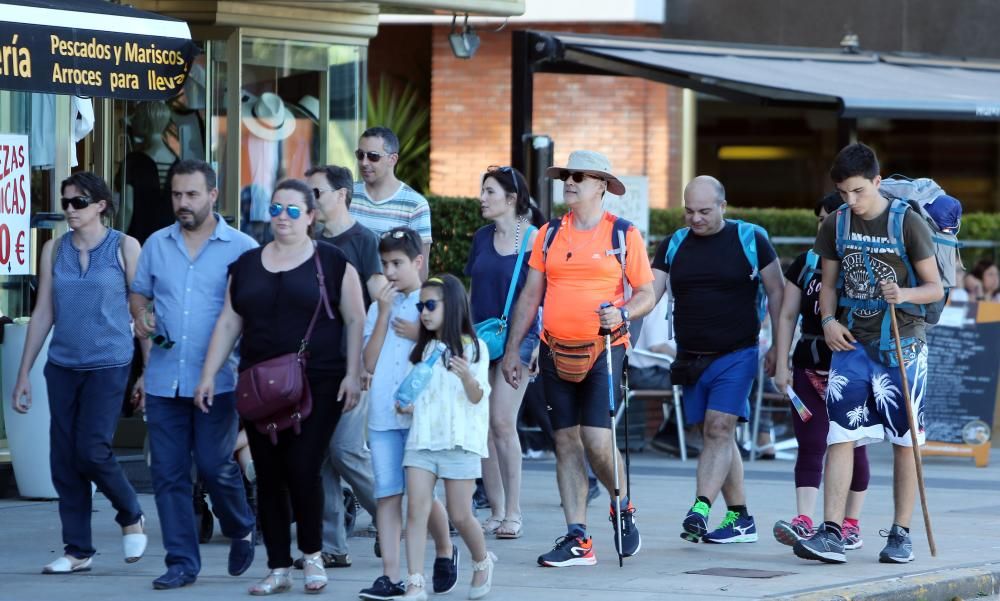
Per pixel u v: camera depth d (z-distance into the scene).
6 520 25.08
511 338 21.73
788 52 41.31
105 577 20.38
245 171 31.45
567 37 35.66
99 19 21.84
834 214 21.31
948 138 52.84
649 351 35.22
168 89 22.69
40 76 21.23
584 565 21.17
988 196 52.75
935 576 20.58
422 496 18.30
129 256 20.41
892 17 49.53
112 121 31.45
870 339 21.16
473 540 18.73
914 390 21.27
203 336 19.22
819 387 22.36
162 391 19.27
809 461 22.47
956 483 31.34
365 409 20.50
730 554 22.27
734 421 22.55
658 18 49.94
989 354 34.72
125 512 21.00
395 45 53.56
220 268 19.28
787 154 51.50
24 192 26.88
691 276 22.47
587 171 20.86
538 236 21.53
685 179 50.50
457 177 51.03
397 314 18.66
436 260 38.53
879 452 36.53
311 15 32.00
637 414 36.16
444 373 18.22
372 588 18.52
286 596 19.06
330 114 32.88
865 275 21.03
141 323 19.47
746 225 22.55
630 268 20.97
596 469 21.28
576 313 20.77
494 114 50.62
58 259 20.41
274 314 18.48
